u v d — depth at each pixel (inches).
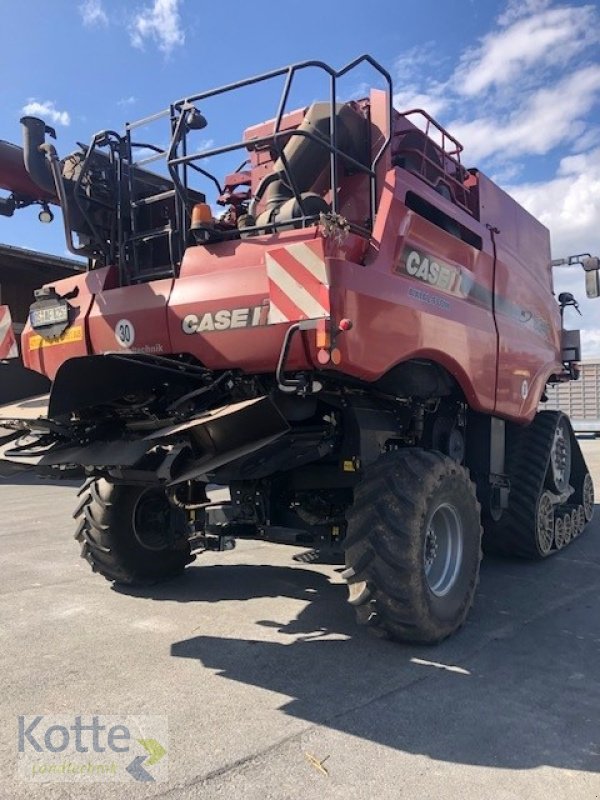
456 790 97.8
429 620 150.5
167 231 165.8
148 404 159.9
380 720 118.7
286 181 174.9
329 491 175.3
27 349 186.5
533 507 235.1
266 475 157.2
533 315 244.8
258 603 188.4
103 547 194.5
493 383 202.4
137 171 185.2
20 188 182.7
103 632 163.6
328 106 173.6
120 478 165.9
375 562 146.4
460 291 186.7
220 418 133.6
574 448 294.0
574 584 215.5
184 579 213.8
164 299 154.2
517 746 110.5
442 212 184.2
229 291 144.6
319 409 162.1
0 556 246.1
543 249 266.5
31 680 134.8
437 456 160.2
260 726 116.1
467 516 168.7
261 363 141.4
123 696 127.8
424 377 176.1
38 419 157.3
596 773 103.1
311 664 144.4
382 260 151.3
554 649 155.9
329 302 130.4
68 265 573.3
